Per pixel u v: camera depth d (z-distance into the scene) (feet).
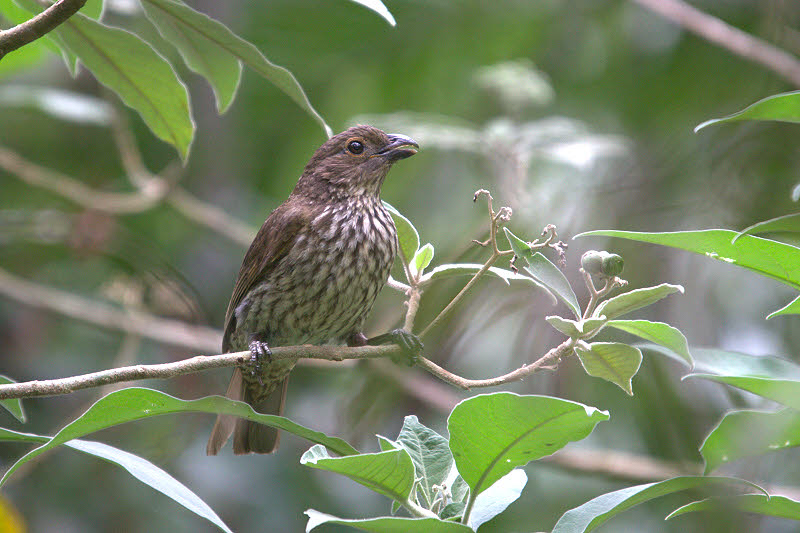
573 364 38.01
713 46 43.86
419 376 39.81
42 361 42.39
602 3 45.47
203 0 45.21
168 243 45.80
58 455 39.83
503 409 16.11
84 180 47.26
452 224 42.11
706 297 37.63
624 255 38.91
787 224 18.01
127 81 23.06
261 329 30.55
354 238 29.89
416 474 19.11
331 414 42.37
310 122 46.34
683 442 37.37
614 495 18.01
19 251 44.83
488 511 18.31
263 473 40.91
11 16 24.73
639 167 41.24
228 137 46.88
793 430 18.67
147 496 39.65
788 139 39.70
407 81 46.21
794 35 40.42
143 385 41.32
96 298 44.21
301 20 45.27
